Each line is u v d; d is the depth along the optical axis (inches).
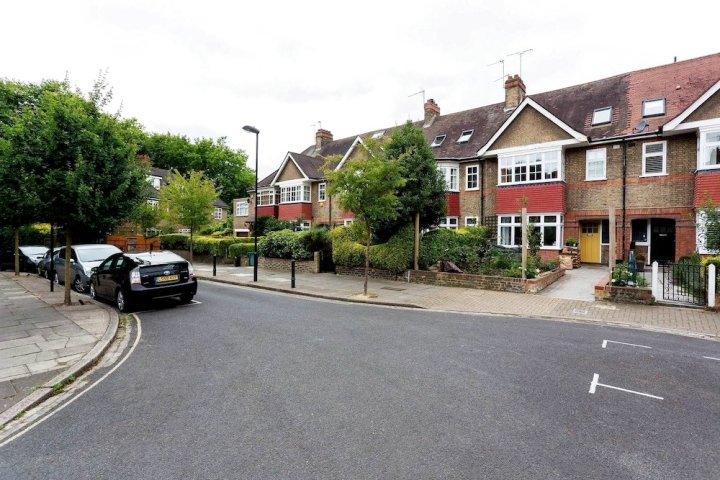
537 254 665.6
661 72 752.3
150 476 118.7
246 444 135.7
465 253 576.7
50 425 152.4
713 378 198.2
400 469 120.9
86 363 216.7
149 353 240.5
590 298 423.5
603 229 740.0
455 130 987.3
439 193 589.9
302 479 116.3
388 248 585.0
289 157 1221.1
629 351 243.4
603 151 713.6
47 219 344.8
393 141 585.3
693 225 613.9
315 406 164.7
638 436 141.6
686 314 345.7
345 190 451.2
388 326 308.8
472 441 137.3
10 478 119.0
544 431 144.6
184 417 156.4
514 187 774.5
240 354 235.5
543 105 775.7
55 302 400.8
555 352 240.8
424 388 183.6
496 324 319.3
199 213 855.1
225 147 2378.2
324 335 279.3
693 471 120.8
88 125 337.7
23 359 223.6
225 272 705.6
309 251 715.4
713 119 581.3
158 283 369.4
